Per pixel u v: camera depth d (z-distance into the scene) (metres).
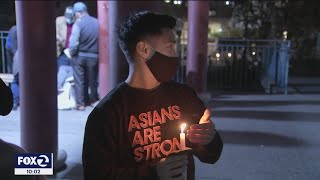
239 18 13.05
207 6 8.24
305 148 5.15
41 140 4.07
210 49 10.30
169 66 1.82
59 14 7.28
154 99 1.85
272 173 4.41
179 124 1.88
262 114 7.09
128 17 1.89
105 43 7.54
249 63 10.17
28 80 3.98
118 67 4.09
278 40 9.95
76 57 7.02
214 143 1.94
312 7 11.80
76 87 7.05
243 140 5.55
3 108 1.76
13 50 3.74
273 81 9.66
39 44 3.96
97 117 1.81
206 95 8.34
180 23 12.25
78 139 5.05
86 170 1.81
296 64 11.51
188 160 1.91
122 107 1.82
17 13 3.89
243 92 9.52
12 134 3.02
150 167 1.81
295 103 7.87
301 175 4.36
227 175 4.32
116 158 1.83
